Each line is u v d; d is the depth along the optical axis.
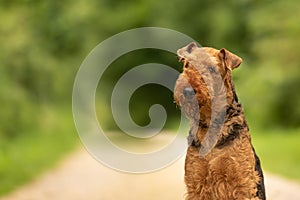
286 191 16.16
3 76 28.81
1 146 23.47
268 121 35.88
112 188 17.69
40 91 35.00
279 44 35.34
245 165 9.04
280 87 35.88
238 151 9.06
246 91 35.84
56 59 44.22
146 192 16.98
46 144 26.02
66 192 16.94
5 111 26.67
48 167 21.19
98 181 18.84
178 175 19.88
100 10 51.66
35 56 35.59
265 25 36.38
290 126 36.03
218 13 47.59
